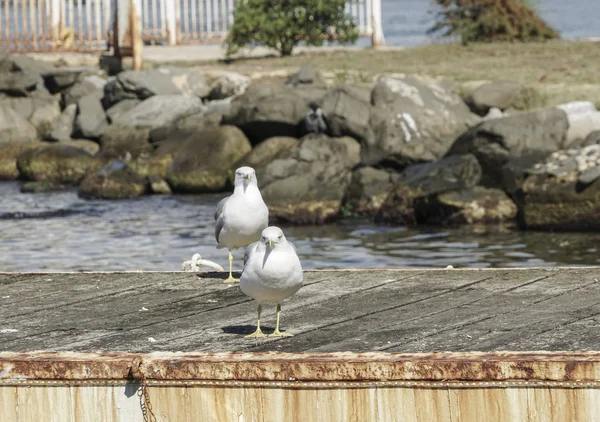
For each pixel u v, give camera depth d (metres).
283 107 27.03
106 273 10.10
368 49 36.53
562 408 6.27
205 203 24.58
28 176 28.39
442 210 21.62
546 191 20.61
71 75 32.97
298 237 20.53
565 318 7.79
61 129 31.38
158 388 6.62
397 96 26.34
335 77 30.86
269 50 36.56
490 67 31.44
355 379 6.42
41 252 18.58
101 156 28.66
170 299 8.95
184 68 32.25
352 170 24.31
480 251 18.44
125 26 33.44
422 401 6.39
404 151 24.77
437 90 27.14
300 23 34.66
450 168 22.38
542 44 35.56
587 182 20.33
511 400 6.31
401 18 78.75
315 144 24.34
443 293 8.83
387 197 22.39
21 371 6.72
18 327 8.05
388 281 9.39
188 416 6.62
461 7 37.56
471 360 6.33
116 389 6.67
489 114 26.94
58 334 7.80
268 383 6.51
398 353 6.63
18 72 32.97
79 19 35.91
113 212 23.30
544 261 17.31
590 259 17.36
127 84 30.77
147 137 29.52
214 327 7.90
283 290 7.25
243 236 9.30
